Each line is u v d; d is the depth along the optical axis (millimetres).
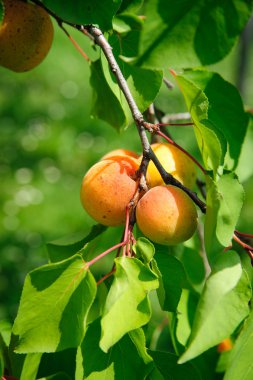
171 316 783
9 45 792
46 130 2486
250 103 2764
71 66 2822
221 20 627
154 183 747
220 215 663
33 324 678
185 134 2301
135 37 751
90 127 2533
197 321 625
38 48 806
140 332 682
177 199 703
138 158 763
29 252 1982
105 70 740
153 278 661
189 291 798
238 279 643
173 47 626
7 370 757
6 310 1749
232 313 641
